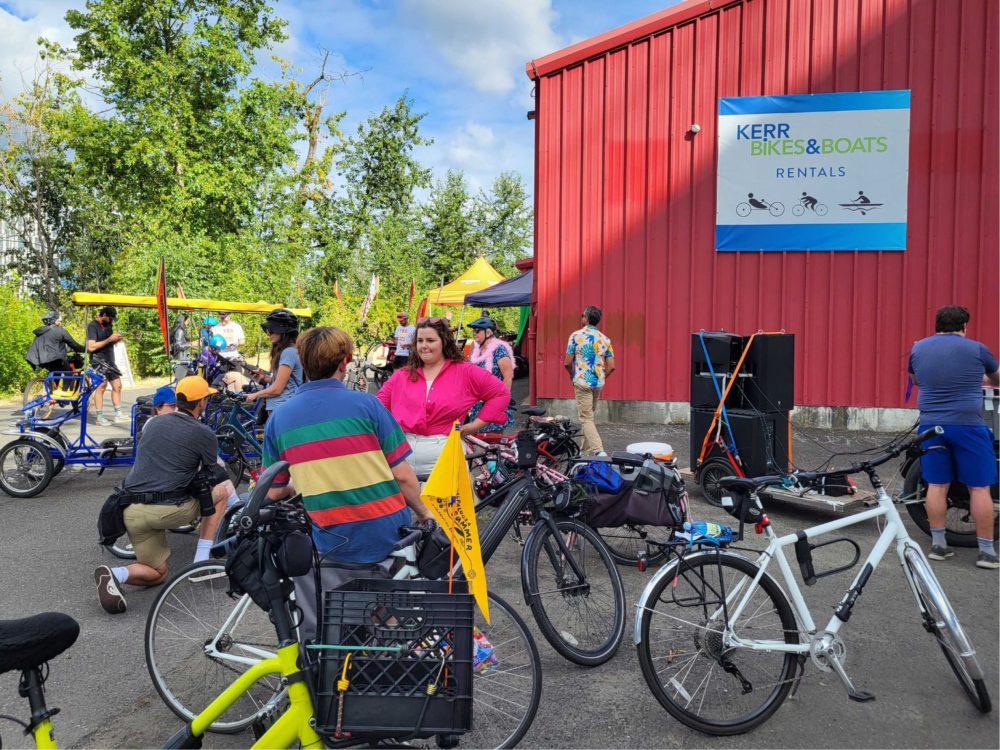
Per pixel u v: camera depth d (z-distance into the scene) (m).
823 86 10.41
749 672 3.35
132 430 7.58
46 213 29.20
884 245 10.28
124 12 26.11
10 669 2.07
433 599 2.43
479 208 41.41
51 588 5.15
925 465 5.28
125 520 4.78
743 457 6.52
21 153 27.95
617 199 11.24
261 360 21.95
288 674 2.38
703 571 3.35
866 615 4.42
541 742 3.19
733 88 10.73
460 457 2.64
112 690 3.75
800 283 10.59
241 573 2.49
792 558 5.38
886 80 10.20
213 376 10.16
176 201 26.42
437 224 39.84
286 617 2.45
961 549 5.57
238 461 7.56
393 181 36.81
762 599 3.37
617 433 10.36
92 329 11.53
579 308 11.47
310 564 2.44
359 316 23.81
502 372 8.37
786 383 6.70
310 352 3.00
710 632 3.31
